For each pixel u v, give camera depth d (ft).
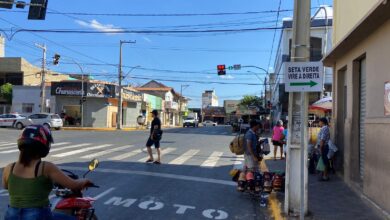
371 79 31.48
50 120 140.77
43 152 13.14
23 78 202.39
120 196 33.40
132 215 27.73
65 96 171.42
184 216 27.89
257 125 34.09
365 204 30.53
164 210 29.35
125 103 195.83
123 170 47.55
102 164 52.08
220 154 67.67
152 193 34.96
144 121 198.29
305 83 25.34
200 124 357.00
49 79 220.64
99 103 172.55
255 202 32.22
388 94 27.25
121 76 169.27
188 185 39.06
